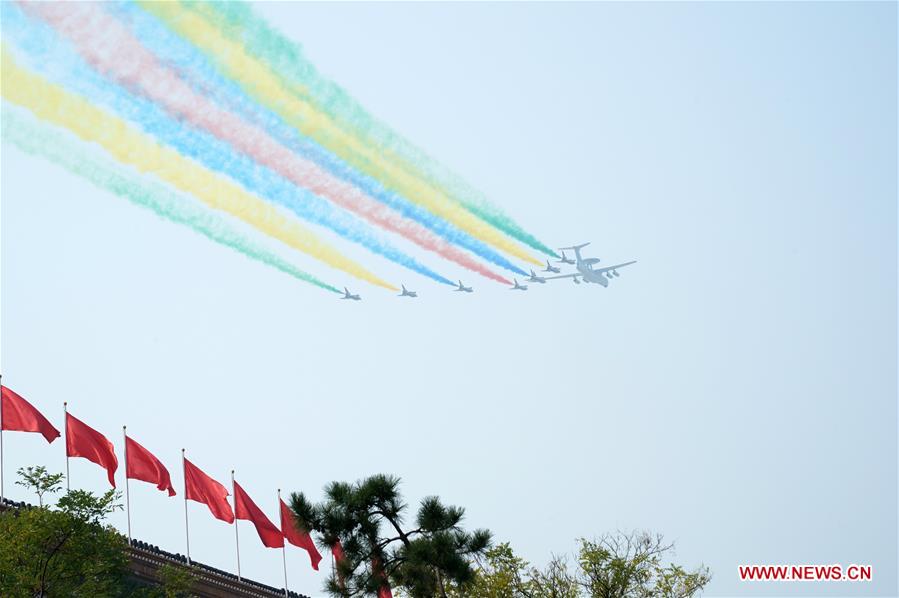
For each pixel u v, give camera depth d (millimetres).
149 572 62312
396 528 46125
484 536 46125
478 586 54562
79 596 49812
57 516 49125
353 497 45344
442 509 45781
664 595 57406
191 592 65125
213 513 72188
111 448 66750
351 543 45594
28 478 51438
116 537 51688
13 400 63406
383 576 45375
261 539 73938
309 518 45719
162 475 69062
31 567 49000
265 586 73312
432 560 44562
